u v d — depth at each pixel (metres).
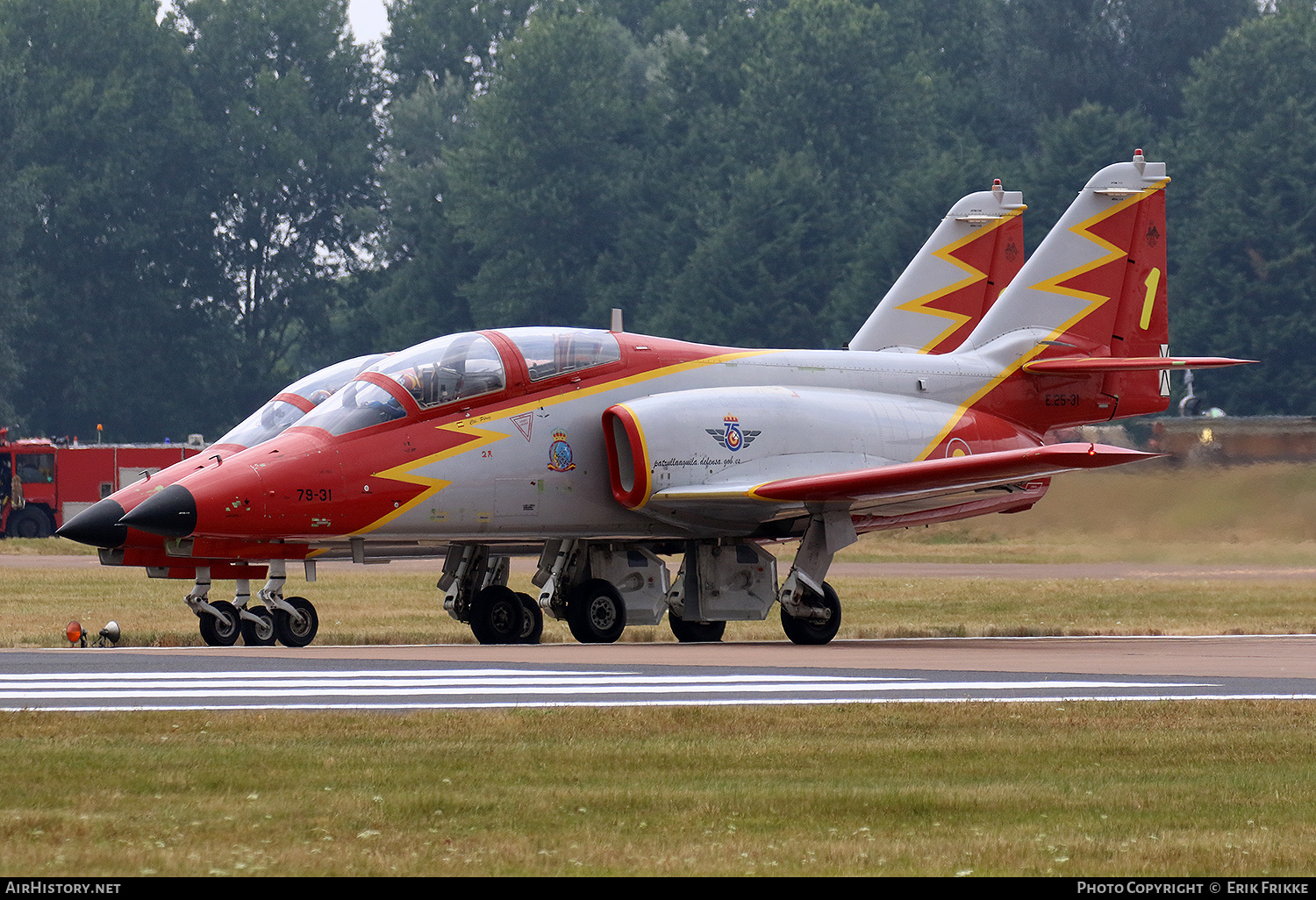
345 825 29.67
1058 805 31.89
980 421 81.81
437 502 68.50
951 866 27.09
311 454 66.81
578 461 71.69
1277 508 121.62
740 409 73.44
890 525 80.06
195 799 31.70
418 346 71.31
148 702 45.44
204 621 71.12
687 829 29.58
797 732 40.00
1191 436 126.25
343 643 72.25
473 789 33.06
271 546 68.19
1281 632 78.56
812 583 72.25
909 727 40.91
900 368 81.06
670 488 70.69
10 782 32.94
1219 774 35.38
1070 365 82.50
